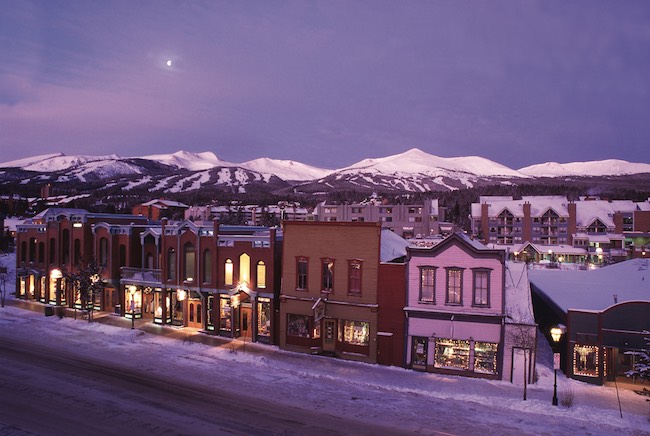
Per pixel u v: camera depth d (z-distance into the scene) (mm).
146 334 38250
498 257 29391
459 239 30109
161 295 41906
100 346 34469
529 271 42938
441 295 30469
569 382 28578
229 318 38344
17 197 192250
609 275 39469
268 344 36094
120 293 45375
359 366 31188
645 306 28047
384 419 22062
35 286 51906
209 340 36719
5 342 34875
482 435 20547
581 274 40875
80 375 27281
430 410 23484
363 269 32531
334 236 33594
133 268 44500
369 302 32219
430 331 30438
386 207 132125
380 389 26656
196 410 22359
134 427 20156
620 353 28375
